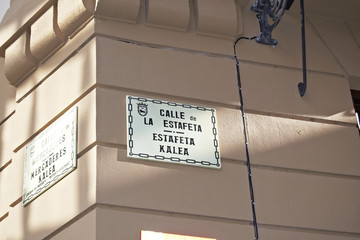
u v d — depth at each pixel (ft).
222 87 25.29
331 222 24.70
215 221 23.18
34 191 24.95
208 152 23.98
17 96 27.40
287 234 23.91
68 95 24.79
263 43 26.63
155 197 22.71
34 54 26.63
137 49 24.77
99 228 21.70
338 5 28.22
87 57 24.50
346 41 28.35
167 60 24.99
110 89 23.89
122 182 22.58
